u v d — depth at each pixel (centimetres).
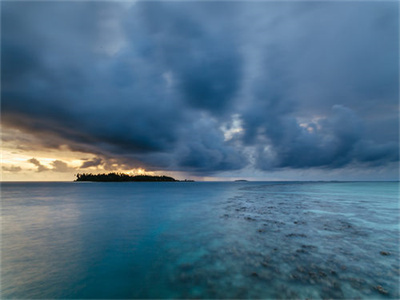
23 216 1548
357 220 1216
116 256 738
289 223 1149
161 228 1130
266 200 2478
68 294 508
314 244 793
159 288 523
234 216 1408
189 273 592
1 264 678
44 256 745
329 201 2269
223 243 838
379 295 454
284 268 594
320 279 528
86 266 660
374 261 630
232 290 496
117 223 1275
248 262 645
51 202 2553
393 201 2244
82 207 2045
